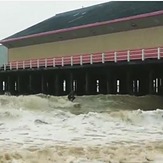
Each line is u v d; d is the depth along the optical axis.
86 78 34.72
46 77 41.16
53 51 43.81
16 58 49.97
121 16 36.69
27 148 14.28
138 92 35.50
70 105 28.69
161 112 21.89
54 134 17.70
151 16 32.66
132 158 12.61
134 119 21.28
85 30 39.09
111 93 34.75
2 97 29.58
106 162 12.07
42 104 27.81
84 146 14.70
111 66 31.25
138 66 30.16
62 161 12.09
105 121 21.09
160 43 32.88
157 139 16.45
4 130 18.70
